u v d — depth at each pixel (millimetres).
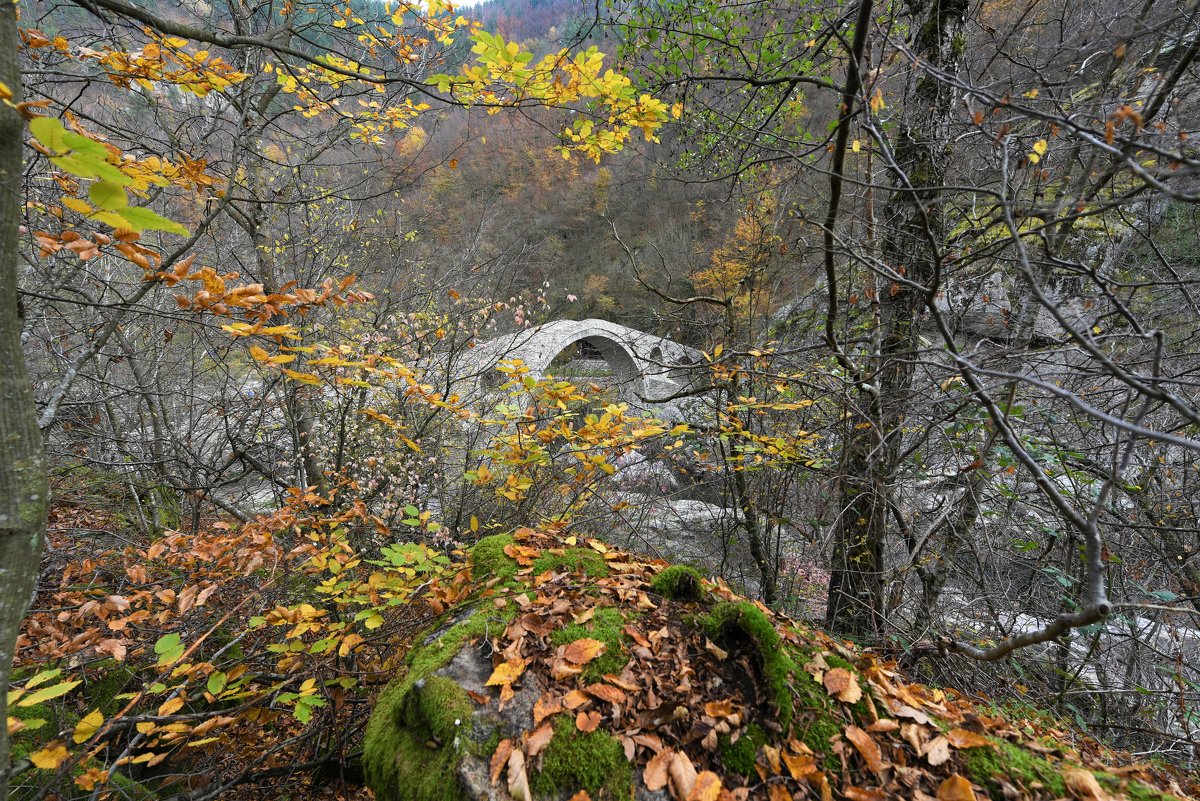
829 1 3100
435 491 4656
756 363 3475
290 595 3176
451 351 4293
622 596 2037
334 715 2580
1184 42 1961
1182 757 2799
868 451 3154
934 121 2930
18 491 1200
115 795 2322
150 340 4656
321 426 4320
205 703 2785
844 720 1515
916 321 3242
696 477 4852
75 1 1893
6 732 1242
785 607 3939
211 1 4070
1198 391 2980
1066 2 2842
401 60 3836
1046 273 2799
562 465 4047
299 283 4301
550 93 2523
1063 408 3084
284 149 4695
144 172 2166
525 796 1332
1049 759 1485
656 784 1369
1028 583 3779
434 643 1908
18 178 1199
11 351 1208
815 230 3109
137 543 4422
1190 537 3236
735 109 3846
